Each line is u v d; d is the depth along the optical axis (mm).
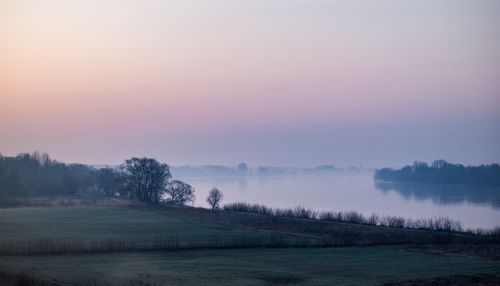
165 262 58844
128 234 84750
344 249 69500
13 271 50781
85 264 56688
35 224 97312
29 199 149125
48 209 123875
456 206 151125
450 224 95312
